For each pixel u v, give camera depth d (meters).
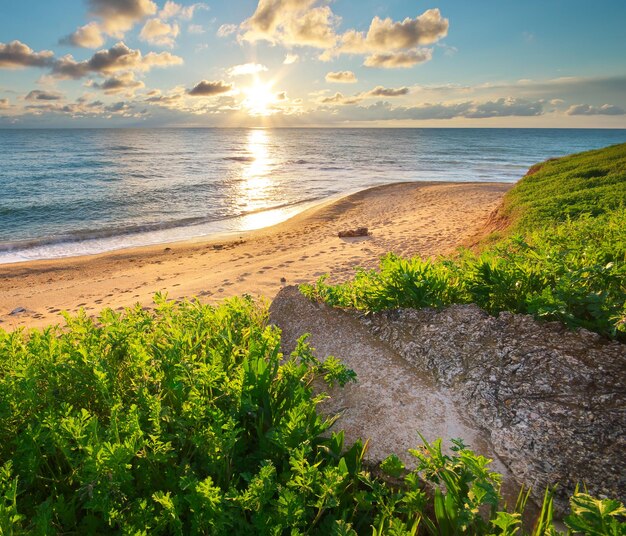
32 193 34.72
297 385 2.45
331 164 68.88
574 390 2.49
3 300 11.61
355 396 2.83
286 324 3.84
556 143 185.00
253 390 2.34
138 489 1.75
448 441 2.42
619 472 2.04
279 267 12.03
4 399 2.00
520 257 4.23
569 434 2.26
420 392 2.81
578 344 2.79
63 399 2.23
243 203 31.67
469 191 31.38
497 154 104.81
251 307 4.08
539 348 2.83
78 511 1.76
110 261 16.09
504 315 3.26
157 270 14.17
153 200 32.25
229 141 184.25
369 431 2.54
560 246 4.95
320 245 16.16
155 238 20.92
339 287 4.23
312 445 2.11
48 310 10.47
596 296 2.99
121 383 2.39
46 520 1.46
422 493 1.73
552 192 14.44
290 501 1.55
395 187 36.25
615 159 19.22
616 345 2.71
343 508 1.85
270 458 2.02
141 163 67.00
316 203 31.59
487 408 2.58
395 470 1.92
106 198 32.62
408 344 3.26
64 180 43.88
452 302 3.76
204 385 2.18
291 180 45.78
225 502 1.55
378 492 1.76
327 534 1.69
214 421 1.90
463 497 1.66
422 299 3.63
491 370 2.80
